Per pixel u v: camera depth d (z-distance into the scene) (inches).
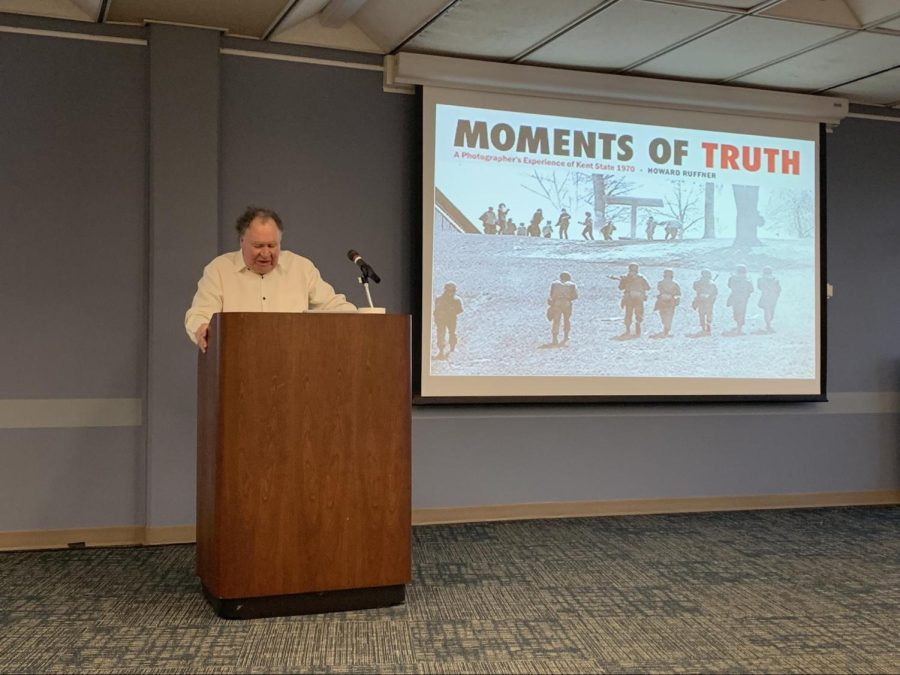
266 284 150.4
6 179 185.5
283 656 117.6
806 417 241.3
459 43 202.4
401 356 139.4
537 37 198.1
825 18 188.2
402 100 211.9
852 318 248.5
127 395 191.8
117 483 191.0
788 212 239.3
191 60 191.8
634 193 226.8
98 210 190.4
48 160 187.8
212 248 192.4
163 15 186.7
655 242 228.1
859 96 243.0
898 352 252.4
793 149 240.2
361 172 208.4
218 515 130.9
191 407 191.2
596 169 223.9
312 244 204.5
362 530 137.5
